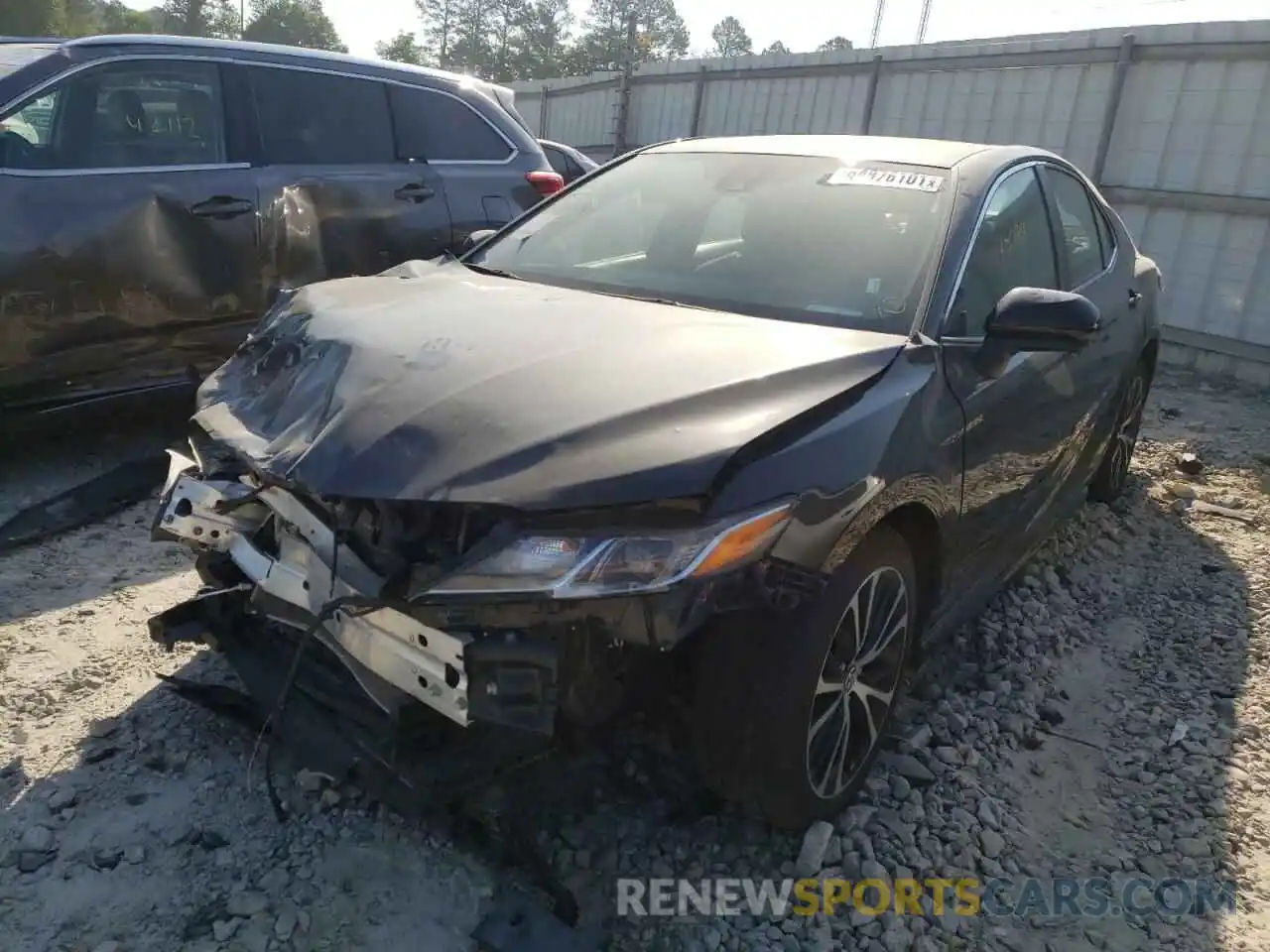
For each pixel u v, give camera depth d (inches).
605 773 112.2
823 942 94.5
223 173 199.8
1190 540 200.4
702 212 137.9
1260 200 331.0
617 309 114.8
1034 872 107.4
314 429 93.8
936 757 124.4
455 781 92.4
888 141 148.1
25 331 174.4
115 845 99.0
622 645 89.0
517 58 3449.8
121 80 189.5
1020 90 401.1
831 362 101.5
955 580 125.7
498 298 118.8
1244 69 334.0
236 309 203.2
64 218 176.7
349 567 88.0
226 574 113.0
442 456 85.7
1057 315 112.1
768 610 92.9
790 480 88.4
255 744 113.9
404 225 227.1
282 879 95.7
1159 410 302.7
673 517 83.2
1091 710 139.4
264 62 210.8
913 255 121.9
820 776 102.9
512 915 92.2
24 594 146.3
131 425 217.6
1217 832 115.2
